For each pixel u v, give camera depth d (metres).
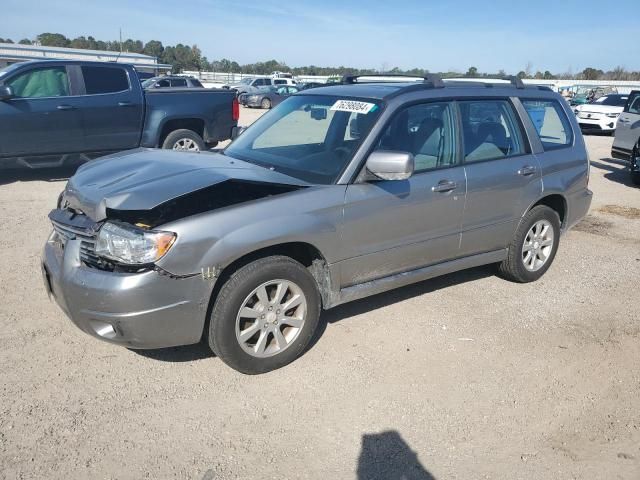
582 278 5.66
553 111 5.50
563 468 2.97
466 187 4.51
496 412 3.42
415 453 3.04
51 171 10.00
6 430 3.03
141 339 3.24
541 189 5.13
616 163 13.84
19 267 5.26
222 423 3.20
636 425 3.35
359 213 3.87
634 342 4.34
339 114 4.34
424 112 4.37
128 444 2.99
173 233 3.17
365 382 3.66
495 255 5.04
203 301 3.32
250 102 31.36
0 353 3.78
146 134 9.59
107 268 3.24
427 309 4.77
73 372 3.61
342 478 2.83
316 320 3.84
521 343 4.26
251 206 3.45
